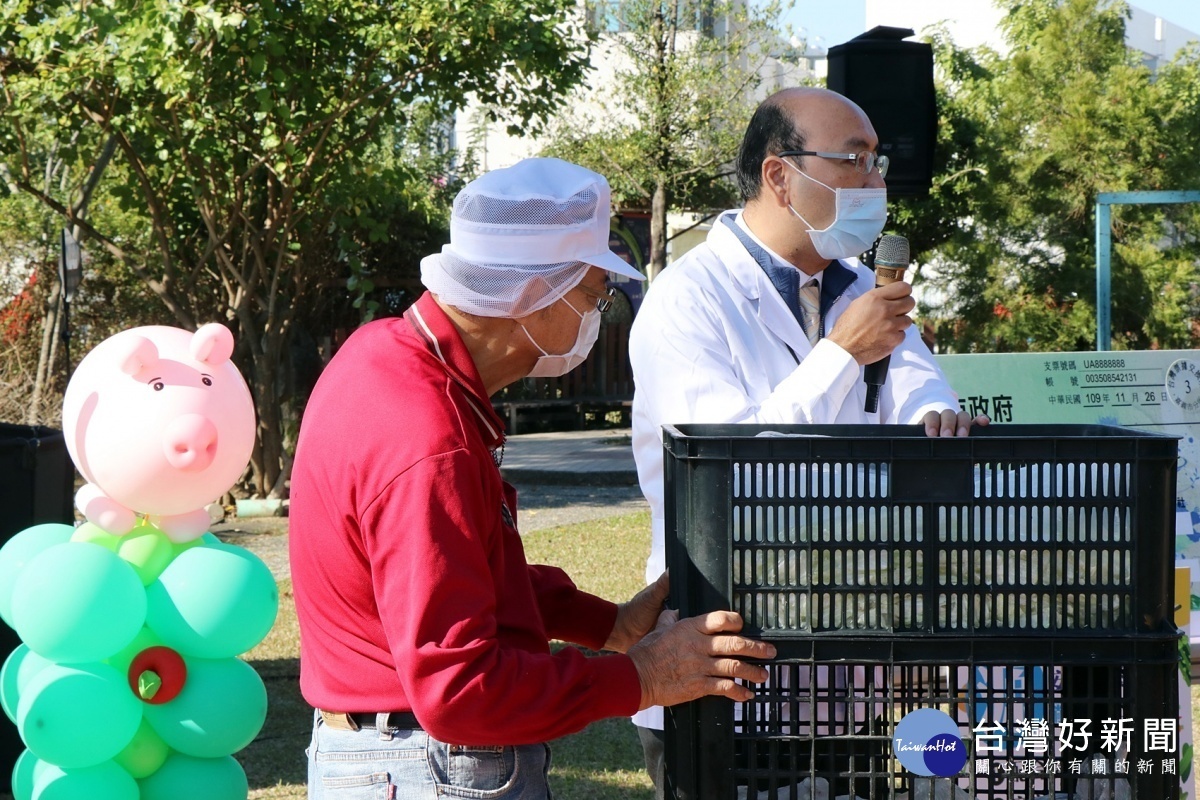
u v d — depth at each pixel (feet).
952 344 50.72
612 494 50.47
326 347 59.41
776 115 11.04
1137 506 6.83
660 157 63.93
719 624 7.06
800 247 11.07
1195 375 19.65
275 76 38.37
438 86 42.37
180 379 13.04
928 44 21.58
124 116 41.09
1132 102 47.47
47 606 12.71
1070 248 48.98
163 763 13.88
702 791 7.31
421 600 6.91
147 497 13.17
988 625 6.98
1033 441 6.87
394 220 69.41
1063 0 51.65
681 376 10.28
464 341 7.91
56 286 54.85
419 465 7.06
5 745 17.87
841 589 7.06
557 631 9.36
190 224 48.49
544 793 8.05
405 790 7.56
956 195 53.31
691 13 63.98
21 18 38.24
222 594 13.35
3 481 17.58
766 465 7.09
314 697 7.82
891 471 6.95
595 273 7.97
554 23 41.65
